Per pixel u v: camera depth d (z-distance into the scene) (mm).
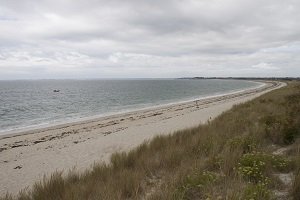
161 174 7152
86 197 5816
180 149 9039
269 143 9469
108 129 20531
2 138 19078
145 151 9758
